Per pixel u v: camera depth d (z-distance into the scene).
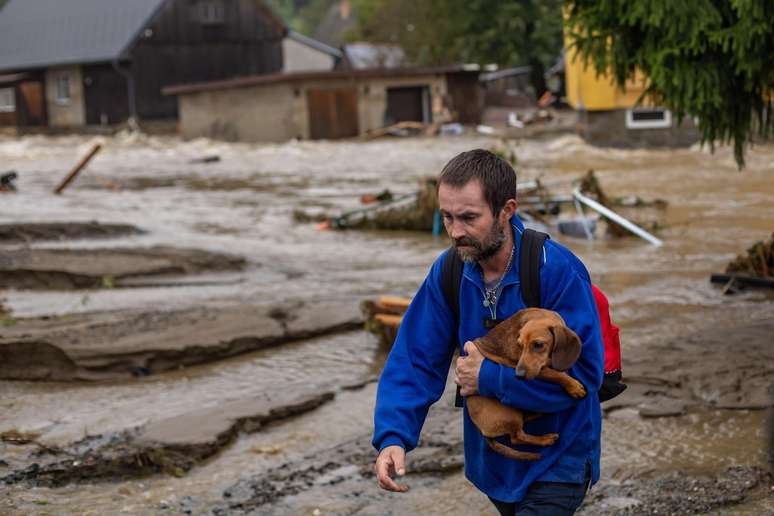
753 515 5.06
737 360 7.58
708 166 24.14
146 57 53.72
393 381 3.54
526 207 15.73
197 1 55.06
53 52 56.38
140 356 8.31
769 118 10.19
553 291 3.36
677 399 6.86
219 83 43.50
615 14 9.65
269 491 5.69
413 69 43.53
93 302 10.81
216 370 8.38
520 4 53.50
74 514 5.40
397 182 24.02
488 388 3.27
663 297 10.43
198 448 6.26
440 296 3.53
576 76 30.88
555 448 3.39
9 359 8.20
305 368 8.33
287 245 14.75
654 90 10.16
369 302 9.00
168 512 5.43
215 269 12.59
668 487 5.42
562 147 30.27
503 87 55.22
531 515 3.34
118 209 19.20
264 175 26.78
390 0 58.25
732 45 9.22
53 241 15.10
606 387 3.74
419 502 5.46
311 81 41.53
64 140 47.22
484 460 3.50
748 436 6.14
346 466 6.02
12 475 5.96
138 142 44.72
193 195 21.91
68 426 6.87
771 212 16.69
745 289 10.61
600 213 14.68
